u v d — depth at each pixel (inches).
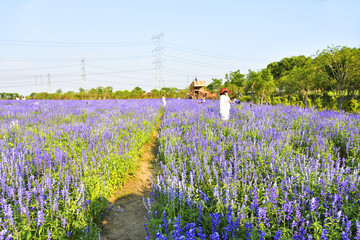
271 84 1161.4
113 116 568.1
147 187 243.3
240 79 2459.4
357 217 125.6
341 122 365.1
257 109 567.5
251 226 116.9
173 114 609.0
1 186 159.6
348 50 925.2
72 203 165.6
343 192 147.4
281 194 155.4
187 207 159.0
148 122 514.9
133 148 317.4
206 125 387.2
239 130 341.1
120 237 161.3
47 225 143.0
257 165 206.1
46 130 366.3
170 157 254.7
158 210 170.9
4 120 466.0
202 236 112.9
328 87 1327.5
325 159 215.3
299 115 442.0
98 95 2329.0
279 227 128.3
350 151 256.4
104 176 216.5
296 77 1365.7
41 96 2261.3
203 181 190.5
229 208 128.7
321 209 138.3
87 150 261.1
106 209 198.5
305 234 116.6
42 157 223.3
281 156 221.1
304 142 292.5
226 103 452.8
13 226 123.8
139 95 2472.9
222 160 217.6
